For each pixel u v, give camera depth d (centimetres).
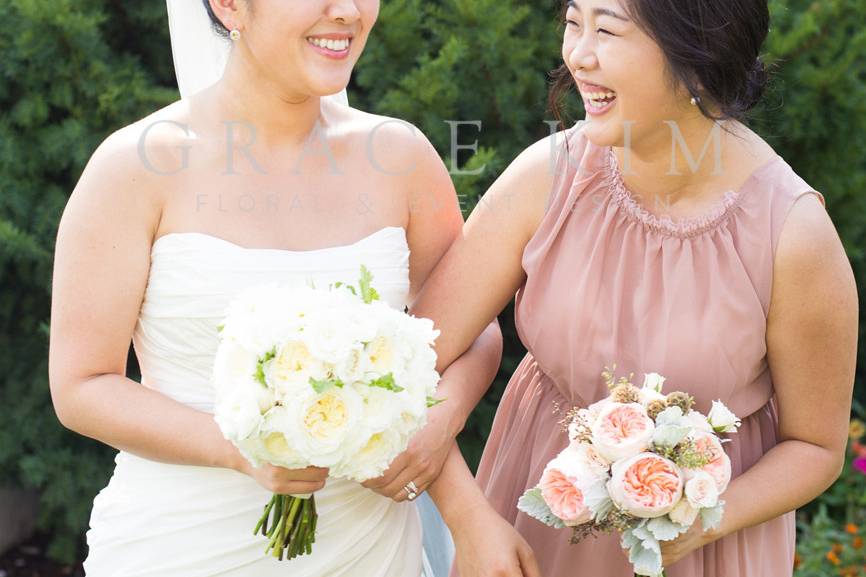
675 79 251
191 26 300
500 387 507
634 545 239
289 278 266
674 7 245
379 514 285
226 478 271
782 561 294
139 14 490
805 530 514
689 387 271
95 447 518
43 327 476
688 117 264
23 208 486
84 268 259
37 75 480
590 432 245
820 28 506
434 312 290
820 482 275
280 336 222
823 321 264
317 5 250
